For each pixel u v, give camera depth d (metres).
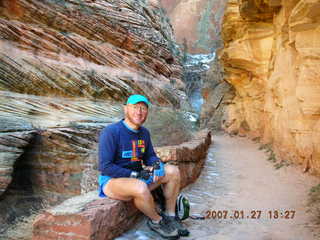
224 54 12.41
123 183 2.85
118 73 8.35
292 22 5.51
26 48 6.48
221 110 19.53
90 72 7.43
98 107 6.95
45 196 5.17
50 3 7.29
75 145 5.44
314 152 5.45
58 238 2.49
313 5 4.68
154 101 9.25
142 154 3.11
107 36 8.67
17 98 5.83
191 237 3.05
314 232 3.10
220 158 8.80
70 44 7.35
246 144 12.15
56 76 6.68
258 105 12.34
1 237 4.03
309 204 4.03
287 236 3.07
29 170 5.33
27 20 6.84
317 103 5.33
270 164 7.34
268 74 9.61
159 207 3.42
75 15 7.83
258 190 5.09
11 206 4.77
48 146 5.31
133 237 3.00
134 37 9.70
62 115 6.10
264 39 9.68
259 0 8.58
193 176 5.83
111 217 2.76
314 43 5.25
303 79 5.56
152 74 9.88
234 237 3.06
